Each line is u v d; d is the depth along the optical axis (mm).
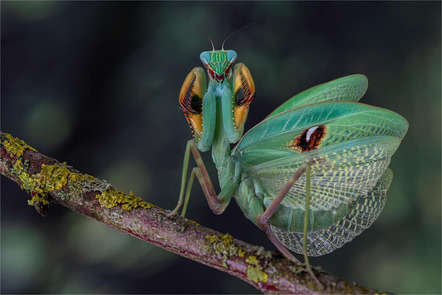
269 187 302
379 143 285
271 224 306
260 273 269
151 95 733
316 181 293
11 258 638
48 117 668
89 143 698
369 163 289
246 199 304
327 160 290
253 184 304
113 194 281
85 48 692
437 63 830
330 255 776
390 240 790
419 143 822
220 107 301
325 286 266
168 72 743
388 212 798
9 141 287
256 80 768
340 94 310
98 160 699
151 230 277
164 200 708
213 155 307
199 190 713
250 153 304
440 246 772
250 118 760
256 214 301
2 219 626
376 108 287
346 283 266
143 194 704
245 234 713
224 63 298
